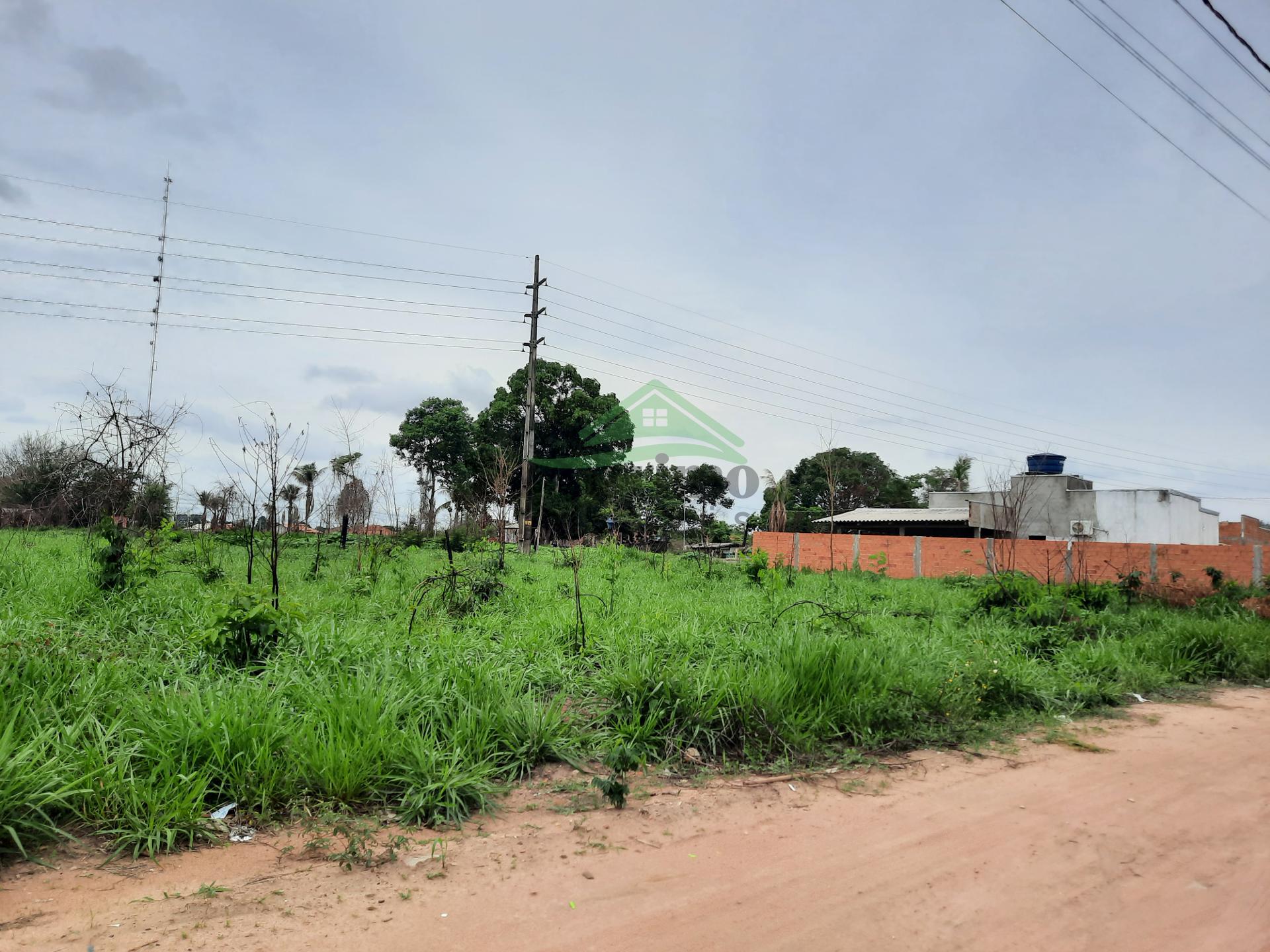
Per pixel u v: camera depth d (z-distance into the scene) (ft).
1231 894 10.29
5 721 12.15
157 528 36.42
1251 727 20.85
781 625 25.31
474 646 21.01
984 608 35.60
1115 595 39.88
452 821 12.33
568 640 23.68
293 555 47.52
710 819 12.96
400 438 127.95
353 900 9.57
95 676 14.88
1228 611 40.19
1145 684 25.71
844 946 8.77
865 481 157.17
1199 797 14.49
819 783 15.15
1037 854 11.59
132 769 11.96
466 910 9.43
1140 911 9.78
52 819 10.91
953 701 20.04
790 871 10.87
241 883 9.91
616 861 11.09
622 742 16.06
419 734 14.05
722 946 8.70
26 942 8.16
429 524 68.64
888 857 11.40
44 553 35.78
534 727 15.46
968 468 141.59
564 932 8.95
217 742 12.40
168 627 20.57
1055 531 94.58
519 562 54.90
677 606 31.42
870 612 34.17
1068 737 19.11
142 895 9.42
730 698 17.34
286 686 15.42
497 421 120.57
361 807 12.54
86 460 33.96
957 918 9.51
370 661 17.90
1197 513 94.79
